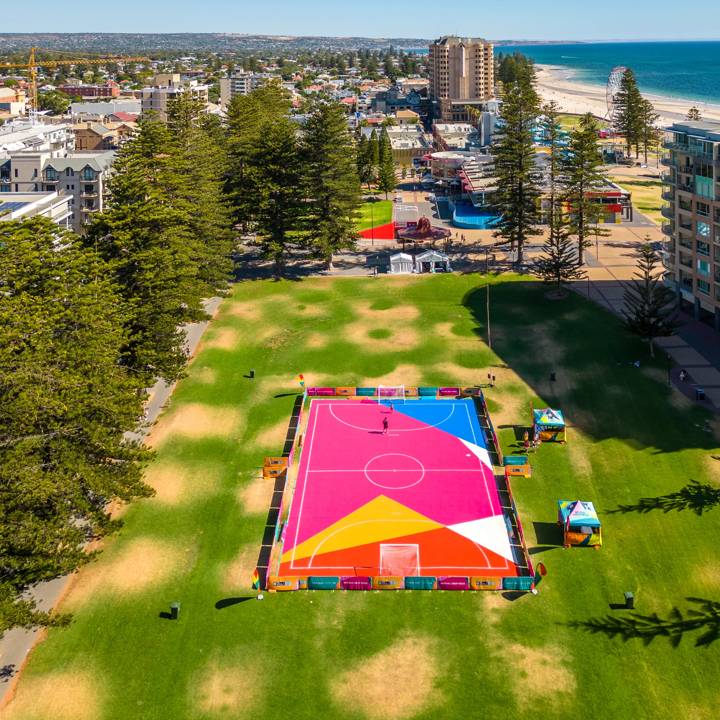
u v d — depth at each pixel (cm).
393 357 9112
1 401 4681
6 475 4409
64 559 4750
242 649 4806
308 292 11450
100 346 5616
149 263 7519
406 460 6975
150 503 6322
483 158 19150
